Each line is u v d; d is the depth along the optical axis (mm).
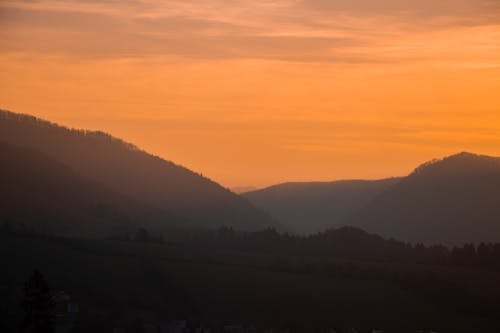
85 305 168125
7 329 140125
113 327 159250
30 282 127812
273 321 177000
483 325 178625
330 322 176625
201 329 167875
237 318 177500
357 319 178625
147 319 168125
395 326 176000
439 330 174500
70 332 152000
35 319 127688
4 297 156625
